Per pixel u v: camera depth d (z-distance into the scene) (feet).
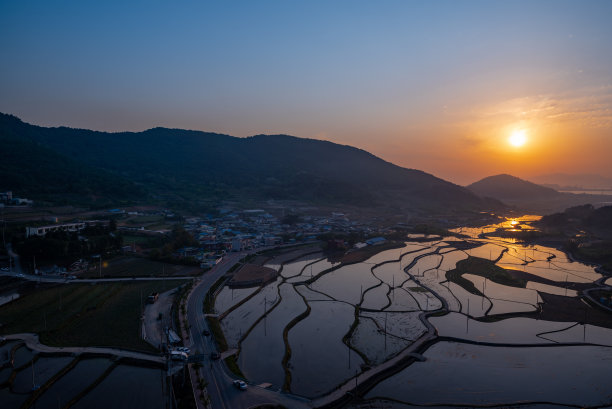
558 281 456.04
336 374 223.51
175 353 226.17
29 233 480.64
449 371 234.17
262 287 410.93
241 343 263.08
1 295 327.06
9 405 180.96
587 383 223.30
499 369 238.27
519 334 294.46
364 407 191.01
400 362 239.71
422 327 302.66
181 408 177.47
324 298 377.50
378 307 352.08
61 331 262.67
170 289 368.07
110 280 390.83
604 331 303.48
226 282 416.05
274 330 288.10
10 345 239.30
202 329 274.16
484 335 290.97
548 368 241.14
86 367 218.38
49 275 393.29
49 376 205.67
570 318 330.34
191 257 482.69
